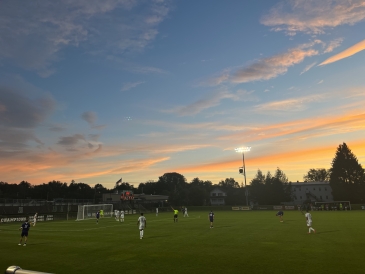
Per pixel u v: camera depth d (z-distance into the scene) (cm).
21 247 1962
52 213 5406
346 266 1264
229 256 1532
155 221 4419
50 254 1678
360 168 9544
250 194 11319
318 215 5109
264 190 10200
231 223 3731
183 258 1502
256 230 2795
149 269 1280
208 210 8812
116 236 2519
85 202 8131
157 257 1540
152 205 9556
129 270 1266
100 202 8675
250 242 2009
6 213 4897
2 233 2936
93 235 2625
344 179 9750
